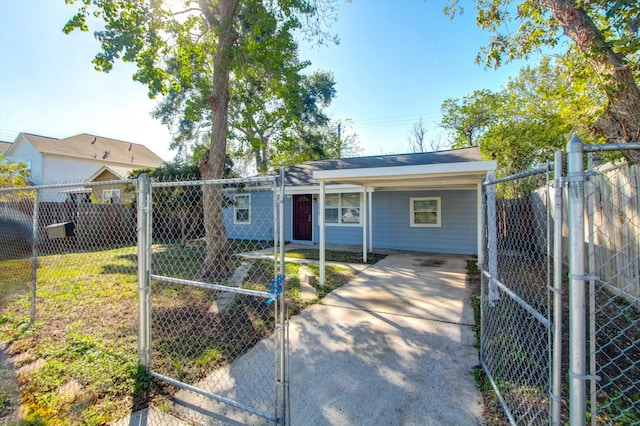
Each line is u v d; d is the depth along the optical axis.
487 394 2.69
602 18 4.80
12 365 3.30
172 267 7.46
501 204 6.04
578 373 1.43
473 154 10.39
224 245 7.14
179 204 10.59
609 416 2.39
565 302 4.80
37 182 21.66
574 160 1.46
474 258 9.52
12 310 4.93
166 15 7.33
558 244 1.61
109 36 6.65
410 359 3.33
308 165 13.54
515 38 6.08
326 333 4.05
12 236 6.96
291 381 2.96
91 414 2.52
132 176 13.30
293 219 13.41
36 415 2.52
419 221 11.09
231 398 2.72
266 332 4.07
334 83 21.58
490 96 18.83
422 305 5.09
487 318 3.85
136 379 2.94
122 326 4.25
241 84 10.68
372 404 2.61
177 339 3.87
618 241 4.46
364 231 8.99
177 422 2.44
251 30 7.88
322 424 2.39
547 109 12.80
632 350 3.39
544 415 2.34
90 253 10.10
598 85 4.71
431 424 2.37
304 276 6.54
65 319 4.54
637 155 3.92
